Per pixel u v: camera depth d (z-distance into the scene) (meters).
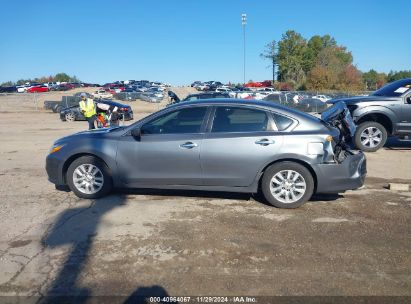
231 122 5.71
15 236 4.66
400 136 9.97
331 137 5.52
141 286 3.55
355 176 5.59
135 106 35.91
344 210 5.57
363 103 9.86
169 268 3.88
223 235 4.67
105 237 4.62
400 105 9.71
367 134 10.09
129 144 5.84
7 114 28.06
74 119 22.22
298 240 4.52
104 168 6.02
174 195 6.26
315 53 78.38
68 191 6.57
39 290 3.49
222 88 64.44
